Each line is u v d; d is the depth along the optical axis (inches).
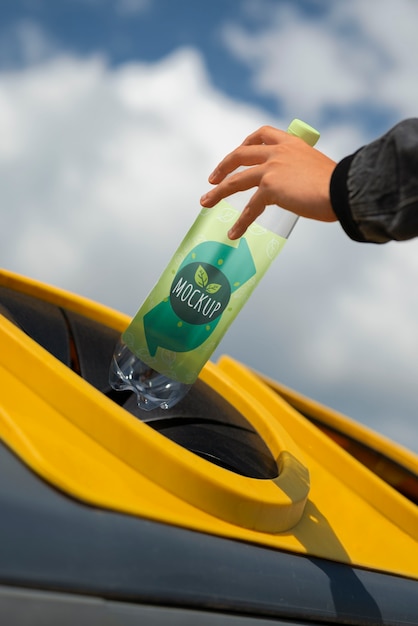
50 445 25.6
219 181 32.9
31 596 21.5
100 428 27.5
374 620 30.9
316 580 29.5
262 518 29.2
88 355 39.6
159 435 28.3
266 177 29.6
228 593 25.7
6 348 29.8
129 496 25.4
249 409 39.8
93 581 22.6
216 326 32.1
